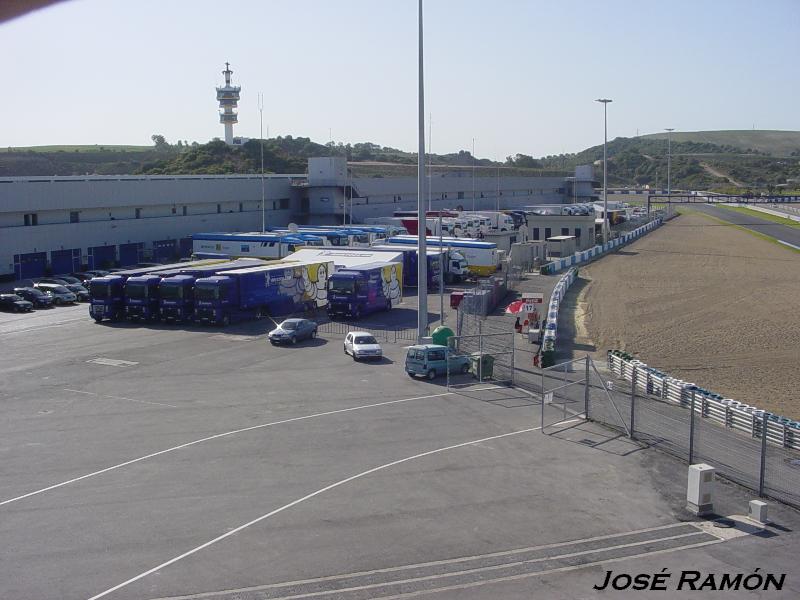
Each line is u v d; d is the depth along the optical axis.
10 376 35.88
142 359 39.78
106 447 25.53
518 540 18.59
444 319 52.78
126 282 51.09
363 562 17.33
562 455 24.98
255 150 158.00
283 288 54.59
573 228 103.00
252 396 32.28
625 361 36.69
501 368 37.97
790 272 80.38
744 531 19.28
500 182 146.12
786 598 15.82
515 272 74.81
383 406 30.81
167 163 155.00
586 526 19.47
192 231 86.94
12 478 22.59
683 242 116.38
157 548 17.94
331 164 101.19
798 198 157.00
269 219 98.81
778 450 26.09
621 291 68.88
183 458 24.42
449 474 23.12
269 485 22.11
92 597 15.59
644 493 21.77
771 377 37.91
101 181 75.38
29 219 69.12
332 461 24.22
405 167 165.12
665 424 28.70
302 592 15.91
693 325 52.38
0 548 17.88
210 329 48.91
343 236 82.50
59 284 61.16
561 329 50.78
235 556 17.55
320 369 37.56
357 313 52.25
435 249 71.94
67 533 18.75
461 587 16.19
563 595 15.88
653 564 17.36
